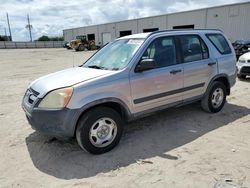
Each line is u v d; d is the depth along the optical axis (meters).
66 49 49.16
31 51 42.88
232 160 3.52
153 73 4.21
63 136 3.55
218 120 5.15
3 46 59.25
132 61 4.03
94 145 3.72
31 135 4.62
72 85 3.53
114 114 3.86
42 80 4.05
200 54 5.07
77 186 3.03
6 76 12.78
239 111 5.71
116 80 3.81
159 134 4.52
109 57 4.51
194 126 4.85
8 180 3.21
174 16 34.22
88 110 3.64
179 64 4.64
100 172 3.33
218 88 5.49
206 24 29.70
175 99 4.65
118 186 3.01
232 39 26.83
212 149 3.88
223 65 5.44
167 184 3.01
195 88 4.96
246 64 9.18
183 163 3.48
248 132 4.51
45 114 3.48
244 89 8.03
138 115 4.19
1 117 5.76
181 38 4.77
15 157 3.80
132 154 3.79
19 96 7.95
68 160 3.66
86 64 4.76
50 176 3.28
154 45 4.34
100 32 52.19
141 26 40.91
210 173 3.21
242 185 2.93
